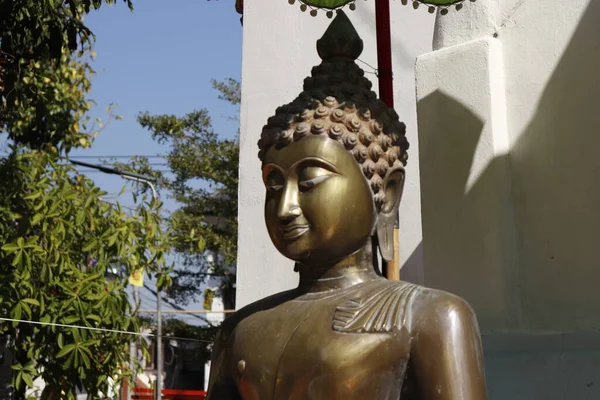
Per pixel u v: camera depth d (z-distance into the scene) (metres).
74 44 5.70
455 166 3.37
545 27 3.29
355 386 2.25
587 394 2.87
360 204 2.46
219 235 17.41
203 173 17.98
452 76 3.45
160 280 7.18
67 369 6.62
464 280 3.27
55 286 6.69
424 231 3.43
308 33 4.78
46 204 6.62
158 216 7.45
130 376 7.06
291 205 2.43
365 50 4.48
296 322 2.41
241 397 2.46
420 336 2.29
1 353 9.35
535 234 3.20
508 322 3.14
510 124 3.33
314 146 2.43
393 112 2.64
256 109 4.87
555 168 3.17
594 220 3.02
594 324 2.97
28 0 5.32
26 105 6.81
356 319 2.33
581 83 3.14
